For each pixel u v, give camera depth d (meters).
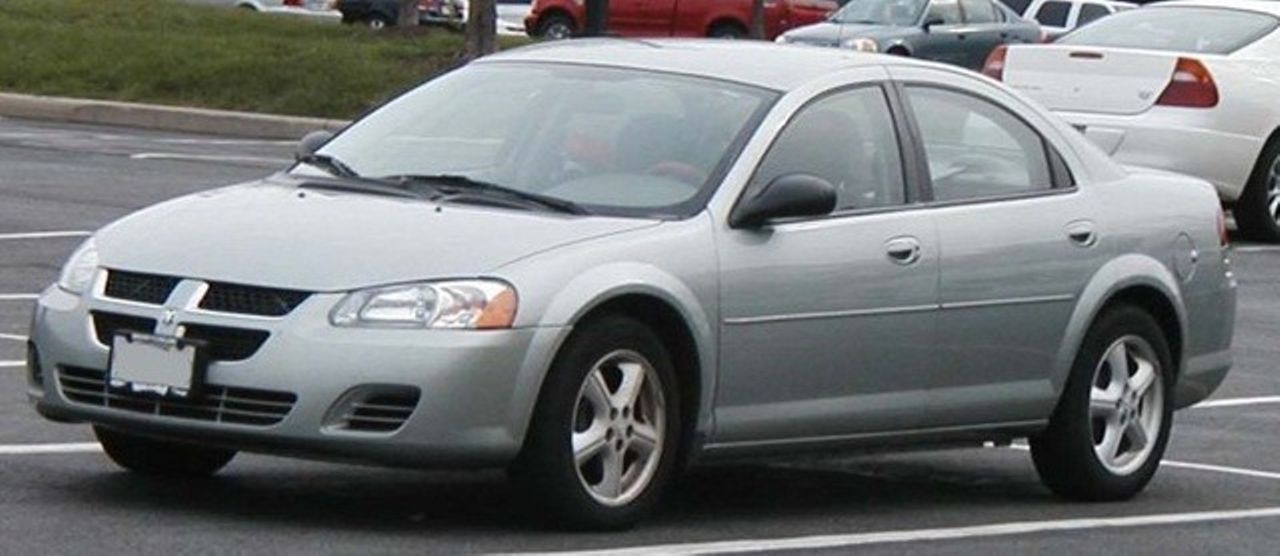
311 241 9.32
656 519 10.12
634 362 9.46
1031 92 21.33
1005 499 11.26
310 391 8.94
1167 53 21.05
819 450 10.22
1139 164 20.84
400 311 9.02
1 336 14.32
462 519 9.80
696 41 11.09
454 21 48.03
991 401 10.69
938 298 10.42
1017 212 10.82
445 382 8.95
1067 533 10.44
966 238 10.56
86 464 10.66
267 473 10.77
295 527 9.51
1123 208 11.27
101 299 9.42
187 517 9.60
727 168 9.96
